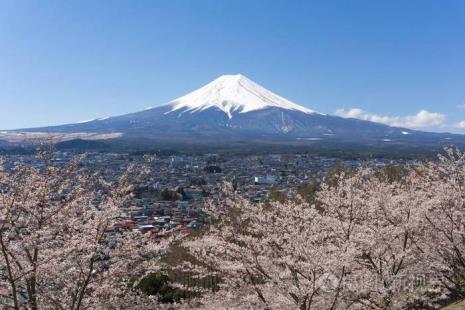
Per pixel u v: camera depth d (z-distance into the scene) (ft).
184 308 44.55
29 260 32.63
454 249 45.57
